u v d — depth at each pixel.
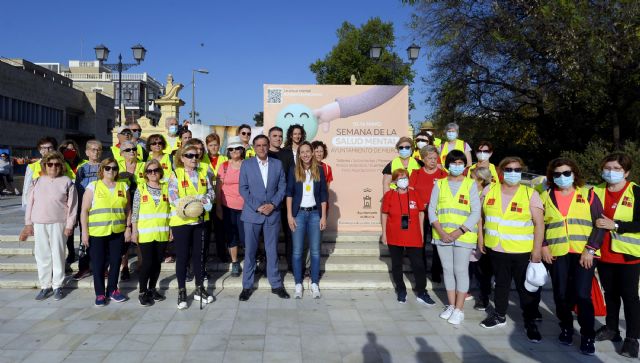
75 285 6.27
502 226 4.85
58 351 4.26
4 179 17.16
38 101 34.44
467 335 4.82
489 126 19.61
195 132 14.30
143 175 5.95
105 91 55.53
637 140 14.62
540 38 13.17
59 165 5.85
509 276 4.96
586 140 16.12
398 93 8.11
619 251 4.39
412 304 5.83
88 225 5.60
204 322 5.05
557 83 14.58
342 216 8.16
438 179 5.59
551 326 5.17
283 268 6.98
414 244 5.77
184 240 5.52
